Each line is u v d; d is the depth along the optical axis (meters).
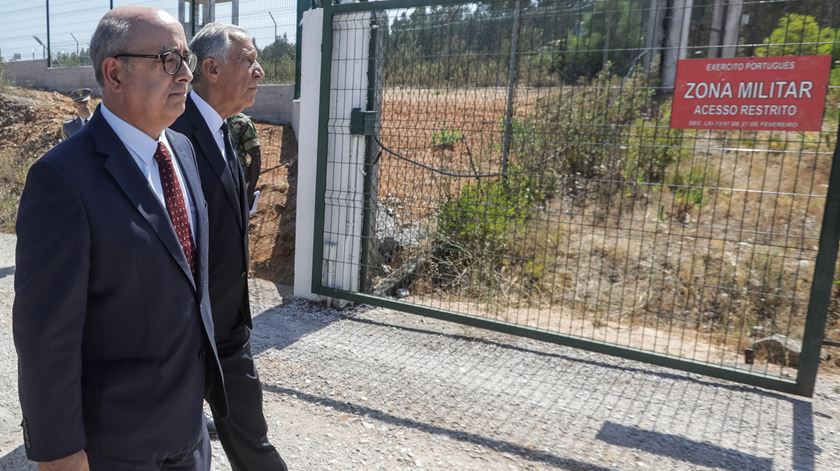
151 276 1.57
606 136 6.17
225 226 2.30
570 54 6.11
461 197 6.13
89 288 1.50
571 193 6.82
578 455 3.15
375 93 5.00
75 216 1.43
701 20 9.02
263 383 3.86
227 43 2.35
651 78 7.05
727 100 3.76
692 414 3.59
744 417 3.56
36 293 1.41
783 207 6.20
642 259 5.80
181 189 1.77
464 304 5.41
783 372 4.06
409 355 4.36
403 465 3.03
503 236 5.96
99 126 1.58
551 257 5.96
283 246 6.88
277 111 10.60
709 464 3.09
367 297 5.01
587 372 4.15
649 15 8.39
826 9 6.97
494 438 3.30
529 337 4.41
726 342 4.59
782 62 3.57
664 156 6.60
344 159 5.10
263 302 5.38
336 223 5.19
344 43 4.98
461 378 4.02
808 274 5.18
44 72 14.78
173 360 1.64
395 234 6.15
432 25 5.15
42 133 11.62
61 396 1.44
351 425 3.41
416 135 6.08
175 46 1.60
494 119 6.20
